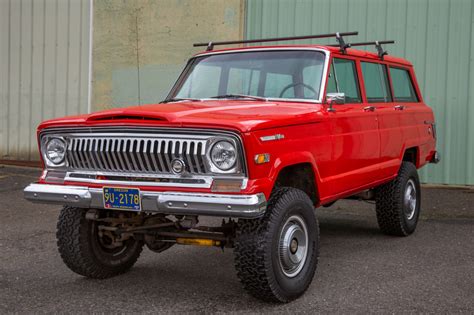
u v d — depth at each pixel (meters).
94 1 12.12
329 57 5.22
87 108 12.43
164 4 11.61
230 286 4.78
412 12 10.24
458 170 10.09
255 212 3.78
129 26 11.90
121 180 4.26
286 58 5.36
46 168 4.62
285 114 4.36
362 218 7.97
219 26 11.31
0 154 13.14
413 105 7.10
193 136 3.98
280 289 4.16
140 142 4.14
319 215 8.17
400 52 10.34
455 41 10.03
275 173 4.09
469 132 10.02
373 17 10.47
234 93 5.42
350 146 5.33
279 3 10.97
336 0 10.65
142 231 4.65
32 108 12.89
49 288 4.71
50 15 12.64
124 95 12.05
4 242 6.38
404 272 5.17
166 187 4.05
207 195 3.87
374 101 6.10
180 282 4.90
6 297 4.47
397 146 6.39
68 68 12.55
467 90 10.00
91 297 4.48
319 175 4.77
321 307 4.22
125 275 5.12
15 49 12.95
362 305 4.27
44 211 8.23
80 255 4.78
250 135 3.86
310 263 4.49
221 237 4.37
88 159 4.38
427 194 9.52
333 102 4.99
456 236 6.72
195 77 5.70
